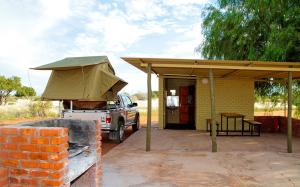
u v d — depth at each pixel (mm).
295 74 10648
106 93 10836
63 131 3223
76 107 11156
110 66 11750
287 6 11414
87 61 10578
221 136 12984
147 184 5781
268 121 15391
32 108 24422
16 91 36812
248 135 13312
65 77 10539
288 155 8633
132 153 8883
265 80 14281
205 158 8133
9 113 23406
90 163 4305
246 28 13258
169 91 17938
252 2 11891
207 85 15391
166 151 9242
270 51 11250
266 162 7695
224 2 14156
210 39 14859
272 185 5793
